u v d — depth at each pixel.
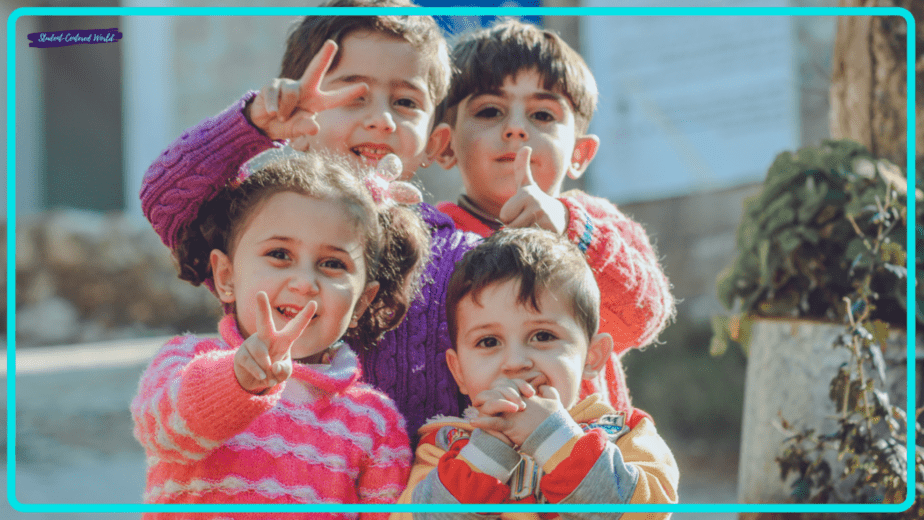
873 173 2.89
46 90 10.79
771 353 2.87
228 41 9.98
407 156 2.03
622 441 1.66
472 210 2.20
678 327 6.50
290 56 2.12
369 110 1.98
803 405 2.79
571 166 2.37
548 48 2.20
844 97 3.27
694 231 7.56
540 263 1.62
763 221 2.89
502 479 1.52
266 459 1.56
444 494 1.51
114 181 10.80
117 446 5.67
